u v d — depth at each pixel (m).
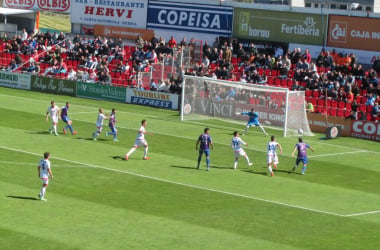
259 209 41.94
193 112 73.38
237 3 89.56
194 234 36.19
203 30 91.88
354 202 45.31
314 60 85.62
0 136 59.38
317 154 60.00
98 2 98.81
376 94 74.94
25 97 81.94
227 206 42.16
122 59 90.19
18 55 93.75
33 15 105.00
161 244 34.31
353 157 59.84
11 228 35.59
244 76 80.81
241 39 89.94
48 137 60.22
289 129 68.88
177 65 84.25
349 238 37.06
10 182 44.59
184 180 48.03
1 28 103.19
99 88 84.31
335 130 68.19
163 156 55.41
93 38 99.44
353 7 96.56
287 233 37.34
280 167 54.25
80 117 70.75
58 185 44.59
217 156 56.62
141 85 83.69
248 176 50.62
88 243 33.91
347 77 77.31
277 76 81.69
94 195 42.81
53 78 87.00
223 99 73.44
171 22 94.06
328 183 50.31
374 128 68.69
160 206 41.22
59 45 97.06
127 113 75.12
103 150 56.25
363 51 82.94
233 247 34.44
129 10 96.56
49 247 33.06
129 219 38.22
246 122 72.12
